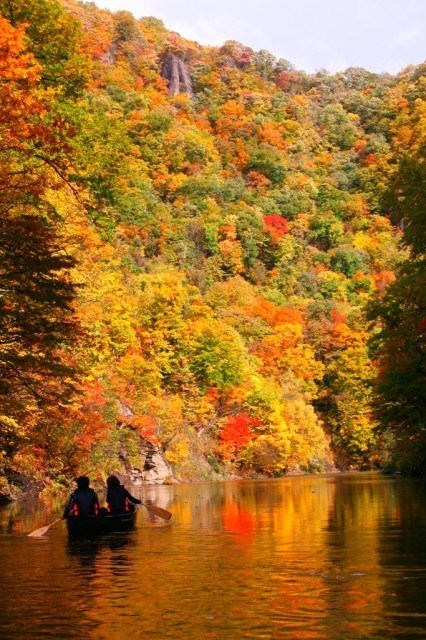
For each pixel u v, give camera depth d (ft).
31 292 59.57
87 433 112.06
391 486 132.16
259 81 631.97
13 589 35.99
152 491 143.64
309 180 500.33
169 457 197.98
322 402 302.45
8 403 63.77
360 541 51.34
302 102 625.00
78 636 26.84
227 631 27.17
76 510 61.82
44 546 53.93
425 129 382.63
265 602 31.78
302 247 432.66
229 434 232.32
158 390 207.82
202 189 432.66
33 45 88.99
